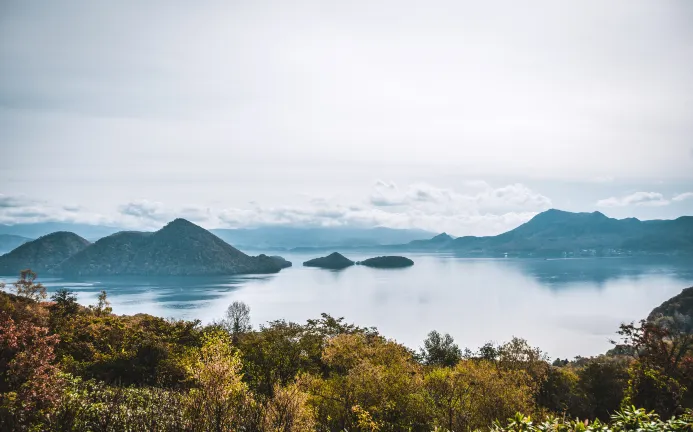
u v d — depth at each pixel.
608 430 9.31
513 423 10.30
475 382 27.75
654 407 35.53
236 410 17.36
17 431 16.38
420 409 28.48
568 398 42.16
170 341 46.69
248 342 40.38
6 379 17.95
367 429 28.00
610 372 47.34
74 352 38.06
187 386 27.30
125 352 38.41
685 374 38.34
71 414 18.19
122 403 21.38
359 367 32.06
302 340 41.25
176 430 16.98
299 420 19.30
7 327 18.81
